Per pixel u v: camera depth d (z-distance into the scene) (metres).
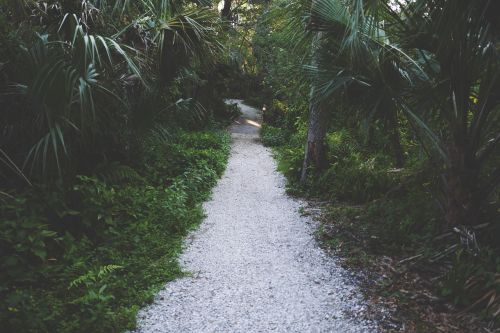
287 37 5.82
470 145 4.47
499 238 4.20
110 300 3.25
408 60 4.85
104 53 4.57
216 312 3.33
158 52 5.64
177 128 10.30
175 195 5.75
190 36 5.87
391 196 6.64
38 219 3.87
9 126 4.41
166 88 6.50
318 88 4.83
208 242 4.96
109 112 5.13
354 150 9.34
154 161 7.35
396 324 3.19
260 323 3.19
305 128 13.02
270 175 9.34
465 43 4.11
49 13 5.24
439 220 4.93
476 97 4.71
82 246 3.99
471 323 3.15
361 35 4.29
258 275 4.07
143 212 5.14
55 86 3.80
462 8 3.58
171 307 3.38
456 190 4.56
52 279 3.46
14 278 3.31
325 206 6.73
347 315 3.33
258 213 6.32
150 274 3.84
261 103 21.03
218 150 11.03
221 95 17.55
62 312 3.01
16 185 4.35
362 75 4.59
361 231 5.29
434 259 4.16
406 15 4.36
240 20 14.83
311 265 4.36
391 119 4.82
